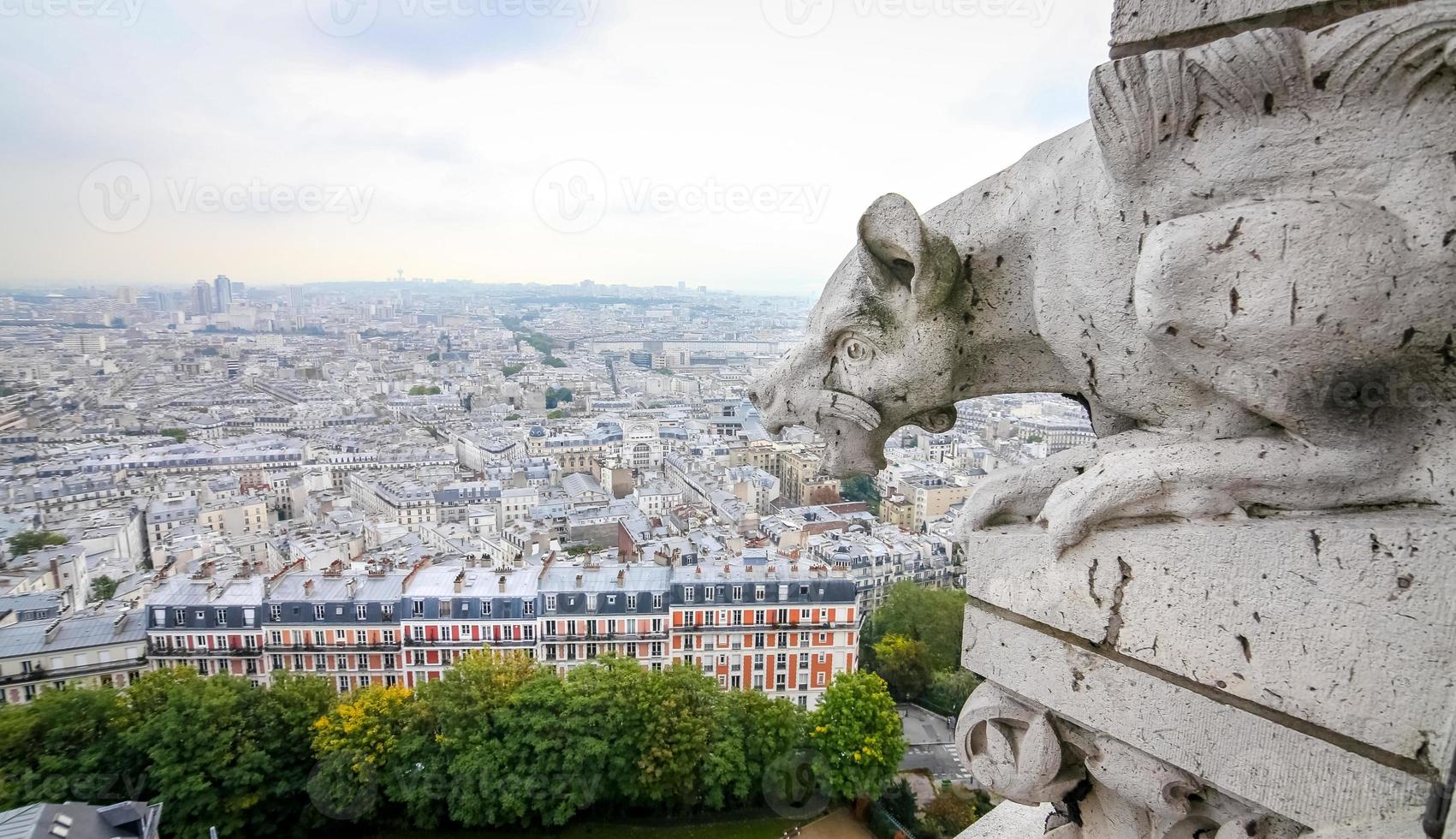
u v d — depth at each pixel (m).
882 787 40.69
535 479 142.00
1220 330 5.47
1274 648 5.49
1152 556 6.02
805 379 8.47
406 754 40.25
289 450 150.75
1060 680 6.71
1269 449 5.74
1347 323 5.06
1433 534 4.87
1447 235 4.86
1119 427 7.29
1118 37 6.23
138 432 156.00
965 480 115.00
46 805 32.38
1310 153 5.25
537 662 52.41
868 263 7.50
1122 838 7.08
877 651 62.06
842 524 96.75
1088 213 6.49
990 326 7.56
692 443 164.12
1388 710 5.03
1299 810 5.41
